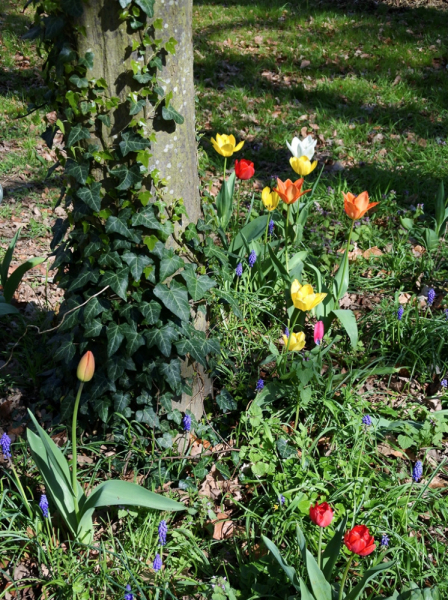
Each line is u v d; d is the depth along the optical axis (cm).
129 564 242
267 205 380
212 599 220
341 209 529
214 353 314
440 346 354
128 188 262
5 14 1025
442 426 300
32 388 342
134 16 234
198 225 291
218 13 1133
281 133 686
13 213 523
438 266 459
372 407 324
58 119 268
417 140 671
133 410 299
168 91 255
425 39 1005
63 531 257
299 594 225
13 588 236
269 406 319
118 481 230
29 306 406
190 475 286
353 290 436
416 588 214
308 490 268
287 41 1001
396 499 263
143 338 275
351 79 841
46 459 240
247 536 249
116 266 268
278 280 398
